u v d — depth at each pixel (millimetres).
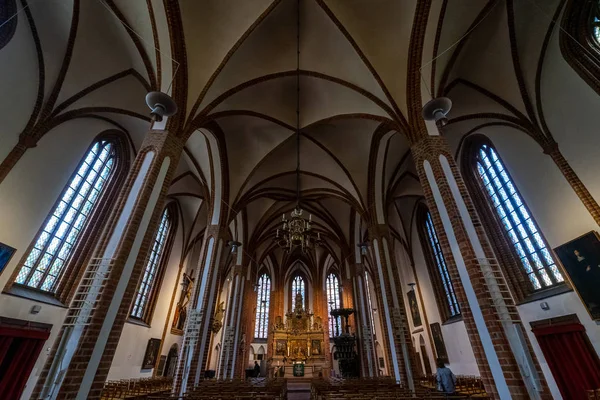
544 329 9414
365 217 15758
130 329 14789
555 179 9633
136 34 9609
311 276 33438
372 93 11367
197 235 21562
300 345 27438
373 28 10469
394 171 15820
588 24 8672
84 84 10602
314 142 16047
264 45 11227
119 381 12719
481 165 13078
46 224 10391
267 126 14773
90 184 12461
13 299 8922
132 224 6965
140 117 12617
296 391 18094
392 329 12242
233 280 19641
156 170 8016
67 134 11078
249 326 24016
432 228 18344
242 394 6957
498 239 12062
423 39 9461
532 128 10188
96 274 6281
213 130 13555
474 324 6418
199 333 11898
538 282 10492
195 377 11188
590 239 8430
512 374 5508
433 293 17969
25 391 8883
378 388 9336
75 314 5871
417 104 9773
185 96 9750
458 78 11328
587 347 8289
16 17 8742
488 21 9664
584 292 8523
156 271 17812
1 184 8727
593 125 8484
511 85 10562
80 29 9633
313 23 10844
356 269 20734
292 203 21812
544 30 9578
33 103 9539
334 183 17781
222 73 10867
